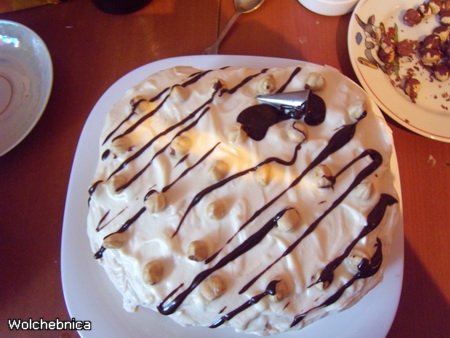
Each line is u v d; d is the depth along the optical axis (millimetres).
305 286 306
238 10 490
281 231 311
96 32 490
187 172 330
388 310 354
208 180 325
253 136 334
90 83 471
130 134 351
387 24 479
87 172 408
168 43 484
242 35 485
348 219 316
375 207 318
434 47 463
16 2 492
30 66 473
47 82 448
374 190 321
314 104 340
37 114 439
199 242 308
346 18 489
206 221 317
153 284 311
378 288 360
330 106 342
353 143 333
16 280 403
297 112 333
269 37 483
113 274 338
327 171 318
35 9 502
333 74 360
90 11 498
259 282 305
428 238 407
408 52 466
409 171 428
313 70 360
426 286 392
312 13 492
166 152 339
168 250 314
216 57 438
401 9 483
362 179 323
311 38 482
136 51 482
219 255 310
